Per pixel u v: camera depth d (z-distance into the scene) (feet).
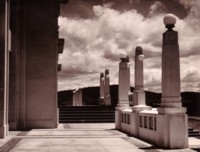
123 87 59.52
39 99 63.72
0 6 48.39
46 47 64.59
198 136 51.26
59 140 43.91
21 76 63.21
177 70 36.47
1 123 46.93
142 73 48.57
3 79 47.62
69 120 83.51
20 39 63.82
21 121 62.64
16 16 63.21
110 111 89.25
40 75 64.08
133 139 44.88
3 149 35.78
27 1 64.49
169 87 36.37
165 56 36.78
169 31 36.94
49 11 65.16
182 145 35.78
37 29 64.54
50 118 63.82
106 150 34.94
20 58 63.46
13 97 61.72
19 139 45.16
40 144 39.78
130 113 50.75
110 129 61.57
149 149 35.45
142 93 48.49
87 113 88.28
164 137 36.09
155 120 39.70
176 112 35.99
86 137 47.44
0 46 47.98
